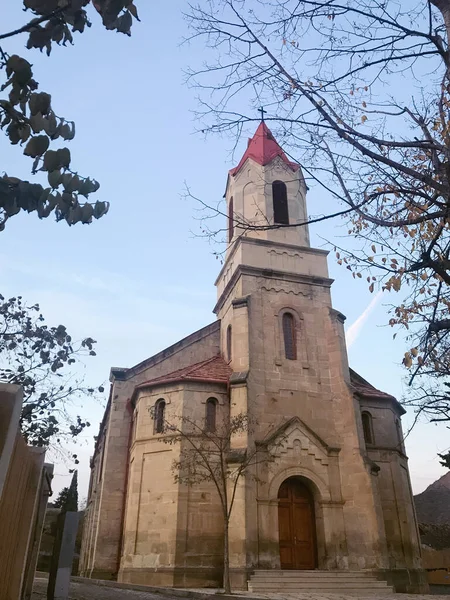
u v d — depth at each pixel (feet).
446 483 167.63
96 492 93.81
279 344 80.28
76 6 13.35
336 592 58.65
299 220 92.58
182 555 65.98
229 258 93.76
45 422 45.75
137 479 74.49
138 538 69.97
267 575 60.64
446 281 24.12
